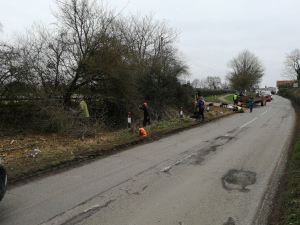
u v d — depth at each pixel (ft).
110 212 12.57
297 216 11.21
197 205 13.29
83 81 40.24
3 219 11.92
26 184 16.62
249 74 149.28
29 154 22.39
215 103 109.19
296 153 21.80
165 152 25.35
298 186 14.69
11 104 33.96
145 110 41.68
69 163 21.29
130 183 16.63
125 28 69.36
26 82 32.91
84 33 39.09
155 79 64.13
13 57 31.89
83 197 14.43
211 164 20.79
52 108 32.53
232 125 44.19
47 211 12.70
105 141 29.32
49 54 37.86
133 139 30.83
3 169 12.55
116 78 40.78
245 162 21.20
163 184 16.39
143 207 13.10
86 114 34.58
